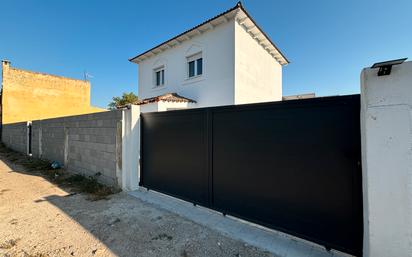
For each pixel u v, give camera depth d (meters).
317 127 2.79
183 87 11.59
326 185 2.72
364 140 2.21
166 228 3.31
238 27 9.82
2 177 6.73
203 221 3.53
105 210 4.04
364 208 2.28
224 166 3.74
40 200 4.61
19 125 12.62
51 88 19.69
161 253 2.68
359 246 2.47
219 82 9.98
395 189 1.98
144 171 5.30
